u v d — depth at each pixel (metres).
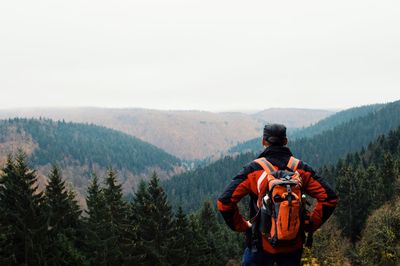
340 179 59.41
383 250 26.03
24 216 30.23
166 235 38.75
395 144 108.06
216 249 54.03
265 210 3.60
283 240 3.56
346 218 55.97
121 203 38.03
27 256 29.55
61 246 32.91
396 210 27.94
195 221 50.62
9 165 31.66
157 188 39.19
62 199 37.38
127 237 37.19
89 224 35.50
